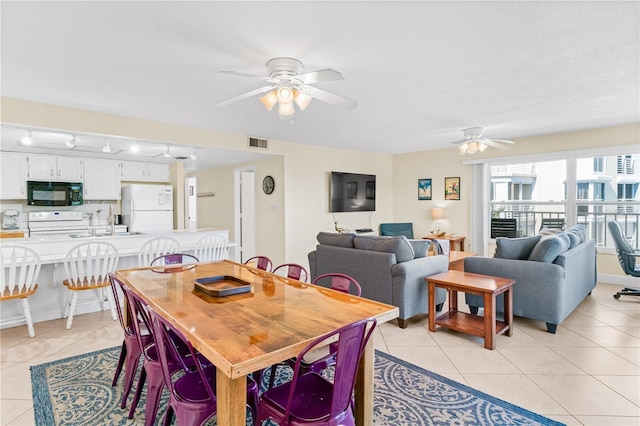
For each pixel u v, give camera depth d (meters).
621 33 2.14
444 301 3.91
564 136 5.29
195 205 9.53
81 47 2.28
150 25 2.01
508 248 3.50
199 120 4.25
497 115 4.15
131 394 2.22
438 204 6.81
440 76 2.85
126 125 4.08
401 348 2.90
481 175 6.22
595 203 5.21
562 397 2.15
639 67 2.69
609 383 2.31
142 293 1.97
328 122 4.42
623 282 4.97
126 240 3.93
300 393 1.50
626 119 4.40
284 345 1.27
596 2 1.80
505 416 1.96
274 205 6.05
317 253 4.16
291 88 2.44
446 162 6.67
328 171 6.47
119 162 6.28
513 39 2.22
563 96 3.41
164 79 2.86
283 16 1.92
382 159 7.39
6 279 3.30
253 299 1.86
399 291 3.32
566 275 3.26
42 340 3.07
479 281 3.12
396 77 2.87
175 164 6.75
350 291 3.74
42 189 5.48
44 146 4.92
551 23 2.02
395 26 2.04
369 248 3.65
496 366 2.57
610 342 2.98
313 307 1.72
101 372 2.50
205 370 1.71
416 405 2.08
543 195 5.84
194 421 1.42
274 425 1.91
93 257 3.60
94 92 3.18
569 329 3.29
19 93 3.21
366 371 1.67
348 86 3.09
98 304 3.90
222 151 5.34
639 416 1.96
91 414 2.01
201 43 2.23
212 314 1.61
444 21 1.99
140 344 1.80
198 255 4.32
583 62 2.59
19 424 1.92
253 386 1.65
